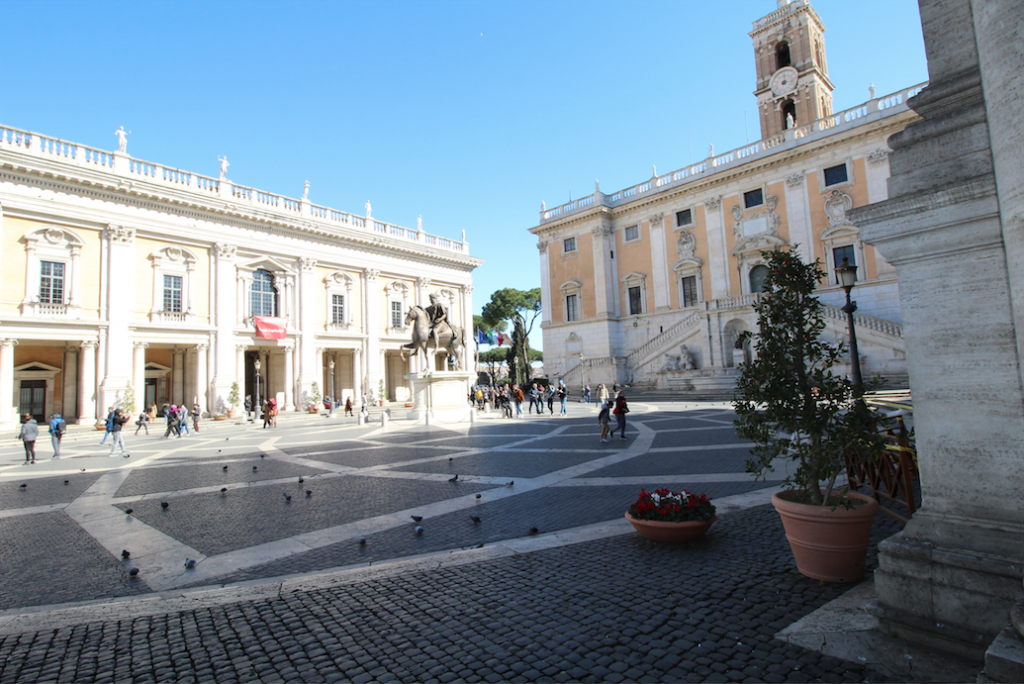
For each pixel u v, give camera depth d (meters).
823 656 3.39
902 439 5.78
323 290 40.78
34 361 30.97
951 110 3.68
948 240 3.54
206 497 9.62
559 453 13.59
